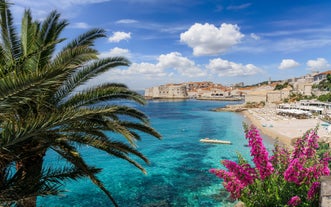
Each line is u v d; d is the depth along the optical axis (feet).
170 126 200.03
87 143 24.02
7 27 25.17
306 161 19.98
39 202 60.59
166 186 69.67
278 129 162.61
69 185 70.18
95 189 67.72
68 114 16.57
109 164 91.40
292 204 17.47
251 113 276.00
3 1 15.15
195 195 63.05
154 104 509.35
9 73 14.62
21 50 25.49
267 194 19.17
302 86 465.47
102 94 25.53
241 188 19.08
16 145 18.71
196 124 212.02
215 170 19.85
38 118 16.31
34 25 27.25
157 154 106.93
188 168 86.17
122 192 65.98
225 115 288.92
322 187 14.61
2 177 18.86
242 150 112.68
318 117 213.05
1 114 13.92
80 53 20.39
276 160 22.16
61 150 25.43
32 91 12.86
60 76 14.02
